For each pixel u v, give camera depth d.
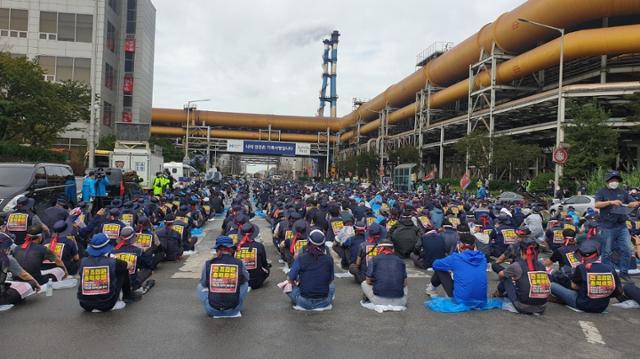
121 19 62.00
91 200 17.94
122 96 62.03
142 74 63.59
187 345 5.77
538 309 7.28
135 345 5.74
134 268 7.93
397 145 70.50
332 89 127.44
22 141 32.50
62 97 36.94
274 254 13.12
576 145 29.02
